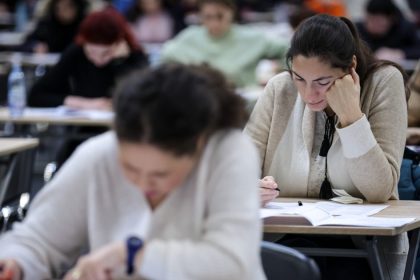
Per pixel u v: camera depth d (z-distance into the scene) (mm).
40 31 15500
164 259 2648
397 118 4977
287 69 4980
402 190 5617
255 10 19453
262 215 4348
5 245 3037
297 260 3328
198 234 2836
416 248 4695
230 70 12023
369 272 4809
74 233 3055
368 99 5031
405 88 5156
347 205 4832
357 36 4988
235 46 12172
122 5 18609
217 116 2752
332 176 5039
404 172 5652
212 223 2766
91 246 2977
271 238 4781
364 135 4734
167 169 2637
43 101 10078
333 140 5027
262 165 5285
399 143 4969
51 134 9938
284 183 5203
